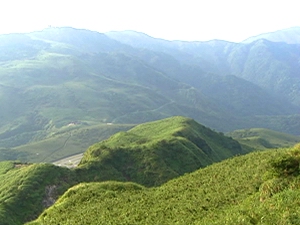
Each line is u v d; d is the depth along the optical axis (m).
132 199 49.72
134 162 148.25
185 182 53.72
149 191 55.19
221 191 43.69
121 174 142.50
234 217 29.33
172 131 181.62
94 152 152.88
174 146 156.88
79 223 42.66
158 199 47.59
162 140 159.62
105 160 144.88
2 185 124.94
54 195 119.00
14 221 102.50
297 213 25.80
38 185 119.62
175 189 50.84
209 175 53.88
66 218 46.25
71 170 132.88
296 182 33.84
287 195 30.36
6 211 103.75
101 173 137.25
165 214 40.09
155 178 138.38
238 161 57.69
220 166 57.62
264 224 25.48
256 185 41.19
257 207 30.62
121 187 59.12
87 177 132.88
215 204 39.44
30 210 110.00
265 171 44.81
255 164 51.84
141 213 42.22
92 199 53.28
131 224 38.81
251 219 27.70
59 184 123.75
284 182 34.69
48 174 125.31
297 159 36.62
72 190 58.44
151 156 148.25
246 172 48.88
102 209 47.06
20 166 151.88
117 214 43.88
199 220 34.81
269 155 55.69
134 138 180.62
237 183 45.06
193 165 149.62
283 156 37.62
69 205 52.47
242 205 34.59
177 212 39.66
